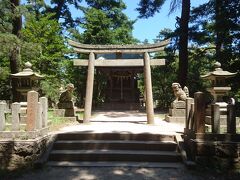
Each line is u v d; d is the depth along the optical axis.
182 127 10.68
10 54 15.96
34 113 7.58
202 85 24.56
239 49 15.75
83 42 24.80
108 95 21.30
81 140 8.57
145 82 12.15
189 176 6.45
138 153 7.64
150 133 8.69
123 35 27.22
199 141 7.25
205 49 22.33
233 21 15.63
